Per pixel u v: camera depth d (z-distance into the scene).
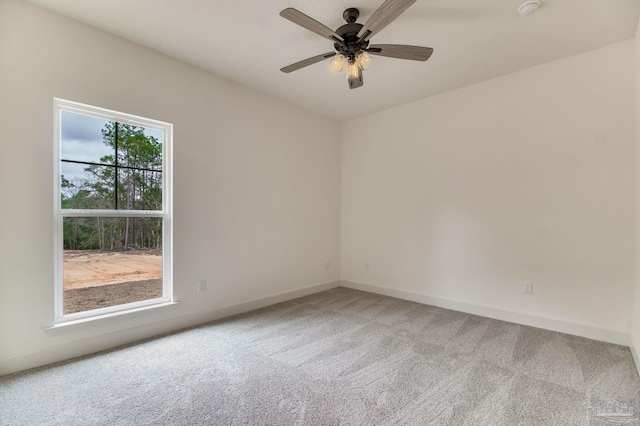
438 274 3.68
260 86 3.47
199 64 2.98
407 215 3.98
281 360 2.29
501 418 1.64
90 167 2.48
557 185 2.87
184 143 2.95
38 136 2.18
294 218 4.05
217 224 3.22
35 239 2.17
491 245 3.27
